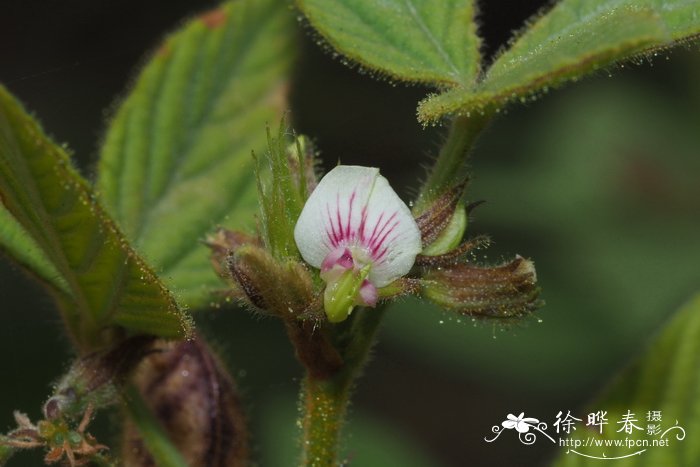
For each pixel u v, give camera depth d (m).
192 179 0.20
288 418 0.26
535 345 0.26
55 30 0.33
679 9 0.17
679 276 0.27
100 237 0.16
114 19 0.34
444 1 0.17
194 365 0.19
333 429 0.17
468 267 0.17
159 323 0.17
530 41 0.17
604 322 0.26
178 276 0.19
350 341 0.17
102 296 0.17
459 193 0.17
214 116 0.20
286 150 0.17
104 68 0.33
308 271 0.17
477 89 0.16
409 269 0.17
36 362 0.26
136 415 0.18
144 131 0.20
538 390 0.31
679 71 0.30
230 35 0.20
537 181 0.28
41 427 0.17
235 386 0.19
